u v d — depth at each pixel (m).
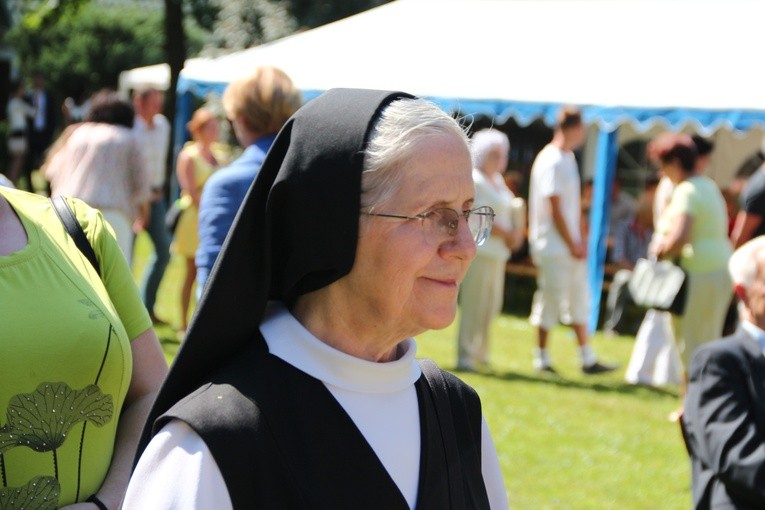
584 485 6.11
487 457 2.07
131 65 27.55
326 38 11.70
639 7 10.85
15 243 2.12
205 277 4.05
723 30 10.01
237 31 21.48
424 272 1.74
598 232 11.25
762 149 13.47
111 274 2.31
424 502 1.78
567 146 9.07
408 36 11.27
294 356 1.77
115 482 2.16
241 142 4.30
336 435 1.73
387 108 1.76
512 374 9.12
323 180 1.71
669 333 9.09
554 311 9.25
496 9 11.46
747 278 3.82
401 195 1.71
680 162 7.76
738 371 3.69
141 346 2.33
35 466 2.03
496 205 8.75
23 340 2.00
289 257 1.78
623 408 8.09
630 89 9.54
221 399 1.69
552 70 10.12
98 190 7.64
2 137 19.59
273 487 1.64
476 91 10.11
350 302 1.79
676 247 7.70
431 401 1.92
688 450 3.80
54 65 27.23
